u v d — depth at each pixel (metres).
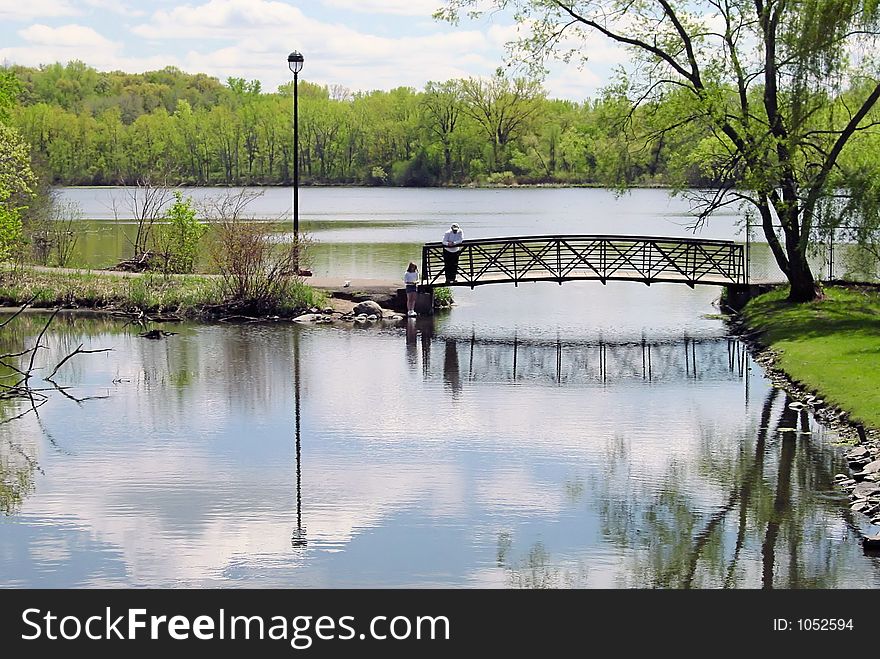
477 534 12.66
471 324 29.31
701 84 27.02
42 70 147.88
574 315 31.41
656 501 13.84
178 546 12.26
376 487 14.42
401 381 21.58
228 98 149.62
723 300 32.47
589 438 17.06
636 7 27.62
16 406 19.09
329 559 11.89
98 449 16.31
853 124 24.62
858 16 24.25
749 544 12.30
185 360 23.36
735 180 26.84
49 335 26.47
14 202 37.25
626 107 28.42
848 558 11.88
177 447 16.41
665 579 11.41
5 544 12.34
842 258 34.69
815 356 21.67
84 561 11.86
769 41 25.59
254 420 18.12
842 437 16.72
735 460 15.64
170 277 31.59
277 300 29.44
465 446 16.55
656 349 25.53
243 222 30.41
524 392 20.67
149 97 144.38
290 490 14.27
